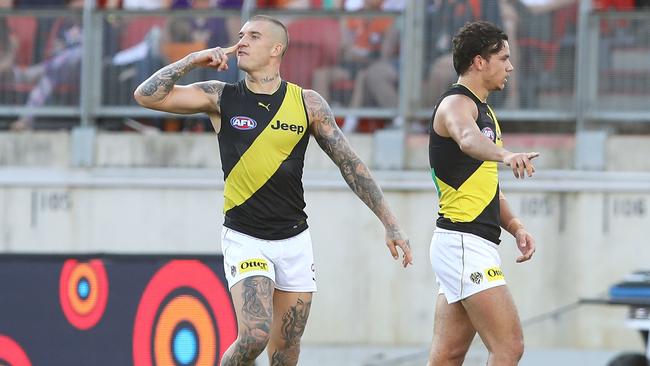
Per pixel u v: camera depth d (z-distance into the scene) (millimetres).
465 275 20734
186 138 38594
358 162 21500
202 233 37906
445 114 20469
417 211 36938
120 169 38594
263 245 21094
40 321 27734
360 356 35781
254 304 20609
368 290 36844
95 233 38281
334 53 37969
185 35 38719
